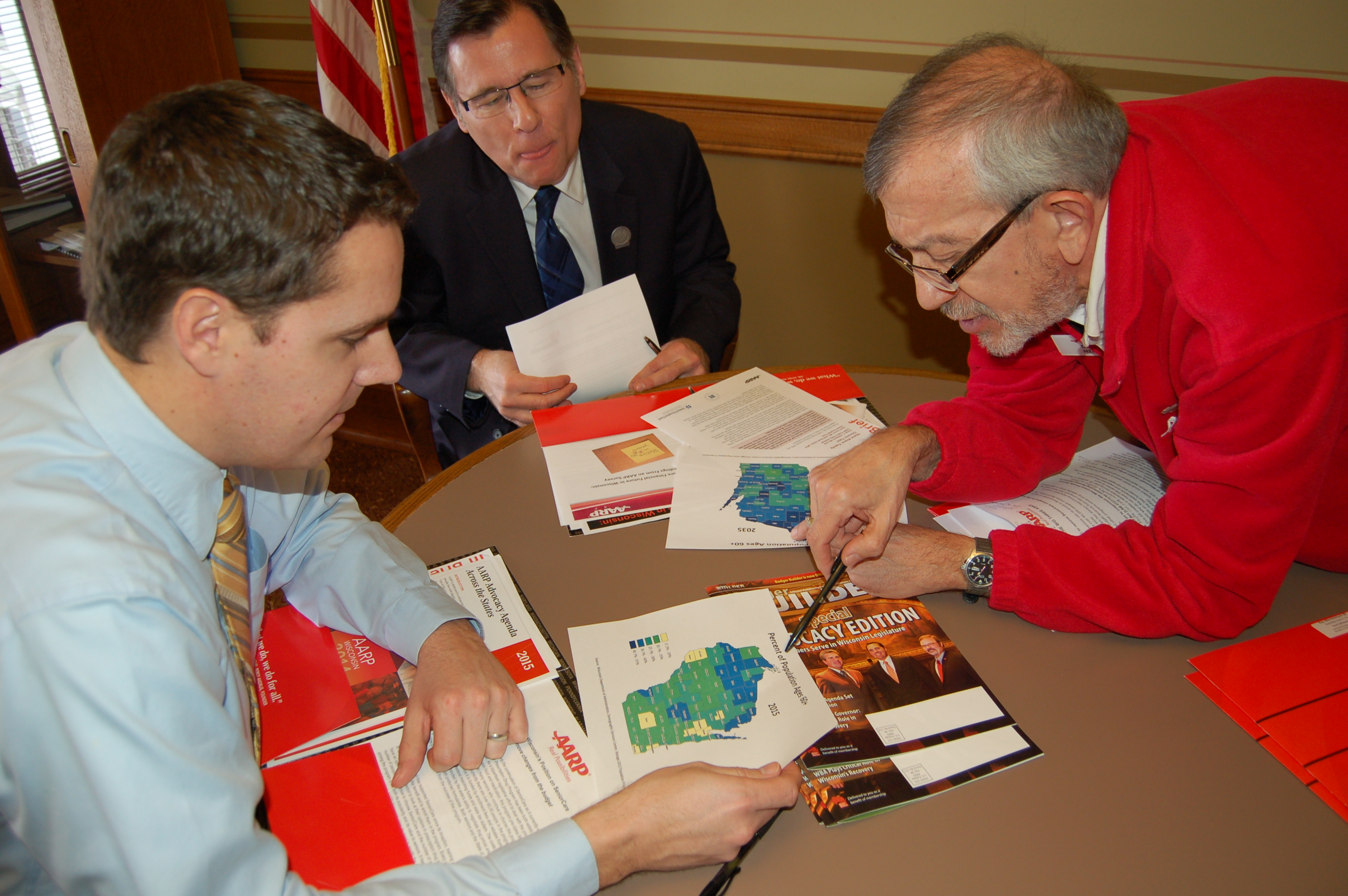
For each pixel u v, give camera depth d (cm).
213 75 281
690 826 70
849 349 272
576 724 84
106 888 63
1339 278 81
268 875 64
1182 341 91
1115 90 211
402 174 72
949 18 218
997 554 97
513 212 176
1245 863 70
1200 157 90
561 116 162
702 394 142
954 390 143
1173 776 78
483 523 115
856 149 239
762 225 263
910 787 77
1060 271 98
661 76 252
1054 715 85
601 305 158
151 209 61
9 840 69
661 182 187
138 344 65
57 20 242
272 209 62
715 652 92
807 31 232
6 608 58
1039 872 70
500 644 93
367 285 69
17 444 66
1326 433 82
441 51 156
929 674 89
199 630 66
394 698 89
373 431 276
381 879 66
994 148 89
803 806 76
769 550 108
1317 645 91
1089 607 93
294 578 102
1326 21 188
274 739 83
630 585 102
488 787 78
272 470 88
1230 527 87
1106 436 136
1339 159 88
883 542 98
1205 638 92
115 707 59
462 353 167
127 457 69
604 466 125
